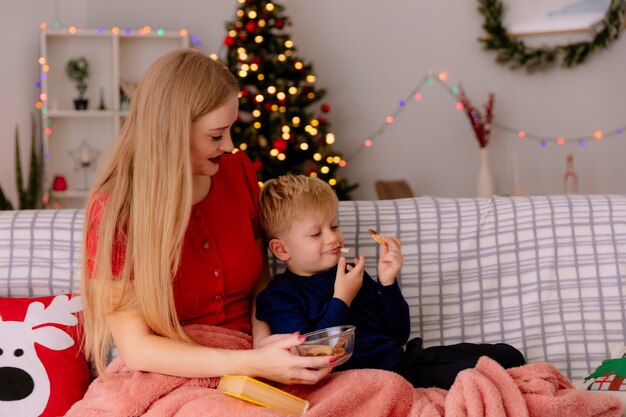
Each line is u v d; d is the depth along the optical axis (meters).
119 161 1.64
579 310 2.07
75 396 1.77
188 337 1.60
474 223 2.10
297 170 4.68
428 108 5.51
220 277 1.71
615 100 5.37
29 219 2.03
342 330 1.56
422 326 2.06
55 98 5.20
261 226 1.88
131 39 5.39
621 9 5.23
